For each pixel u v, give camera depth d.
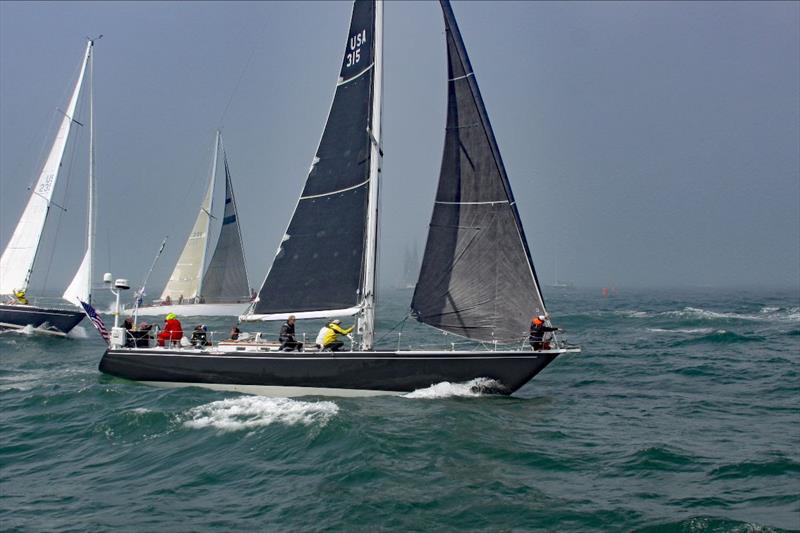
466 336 16.88
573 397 18.47
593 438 13.56
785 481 10.75
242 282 52.78
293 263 18.55
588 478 11.02
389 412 15.09
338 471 11.16
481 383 16.66
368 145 17.70
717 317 49.00
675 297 108.62
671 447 12.77
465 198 16.97
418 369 16.61
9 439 13.98
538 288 16.50
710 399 18.20
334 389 16.91
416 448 12.40
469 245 16.89
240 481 10.93
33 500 10.38
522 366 16.38
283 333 17.81
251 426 13.85
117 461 12.29
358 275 17.64
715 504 9.77
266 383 17.41
